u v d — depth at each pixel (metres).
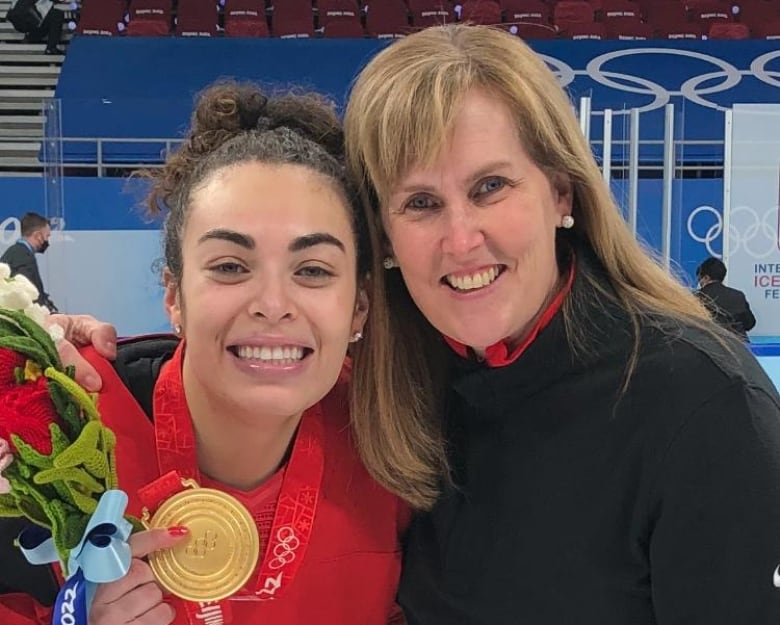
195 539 1.16
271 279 1.11
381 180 1.19
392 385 1.32
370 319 1.31
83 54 7.39
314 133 1.30
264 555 1.26
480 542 1.26
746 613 1.11
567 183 1.26
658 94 7.16
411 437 1.32
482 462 1.27
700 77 7.40
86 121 4.68
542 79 1.19
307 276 1.15
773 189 4.10
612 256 1.25
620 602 1.21
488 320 1.19
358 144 1.21
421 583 1.34
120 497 1.02
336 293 1.16
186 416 1.24
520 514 1.22
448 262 1.17
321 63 7.38
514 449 1.24
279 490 1.28
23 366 1.00
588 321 1.21
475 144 1.14
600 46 7.77
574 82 7.31
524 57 1.19
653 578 1.16
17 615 1.20
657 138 4.05
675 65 7.54
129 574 1.10
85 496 1.03
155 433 1.24
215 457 1.26
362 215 1.26
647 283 1.26
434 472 1.30
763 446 1.10
